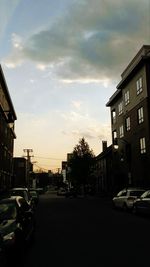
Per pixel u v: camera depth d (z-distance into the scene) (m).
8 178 55.88
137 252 10.19
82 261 9.09
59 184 143.38
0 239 6.77
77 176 70.12
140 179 39.50
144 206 21.25
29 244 11.48
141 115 39.66
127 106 45.19
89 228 16.11
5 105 48.97
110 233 14.27
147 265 8.48
